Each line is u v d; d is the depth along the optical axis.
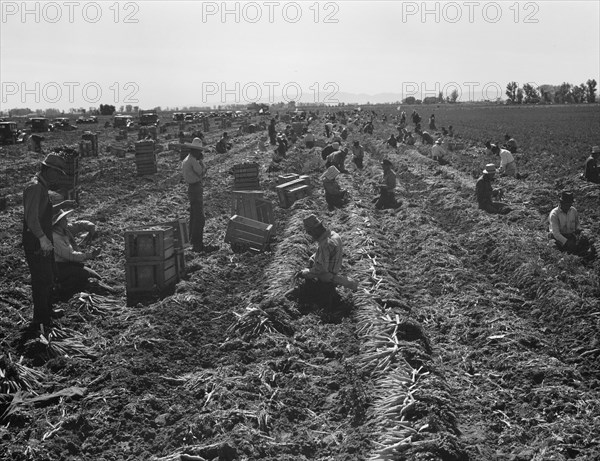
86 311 10.74
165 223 12.71
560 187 23.58
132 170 32.81
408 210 19.77
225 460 6.36
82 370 8.57
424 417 6.99
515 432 7.09
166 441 6.77
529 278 12.42
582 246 14.66
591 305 10.74
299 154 38.03
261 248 14.88
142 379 8.11
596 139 45.44
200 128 74.25
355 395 7.66
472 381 8.43
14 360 8.64
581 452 6.57
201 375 8.27
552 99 189.00
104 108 145.38
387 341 9.06
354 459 6.44
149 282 11.73
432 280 12.75
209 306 11.21
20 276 12.73
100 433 6.93
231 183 26.67
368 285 11.90
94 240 15.66
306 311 10.77
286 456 6.47
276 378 8.26
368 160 34.50
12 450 6.46
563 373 8.34
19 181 30.31
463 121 78.38
